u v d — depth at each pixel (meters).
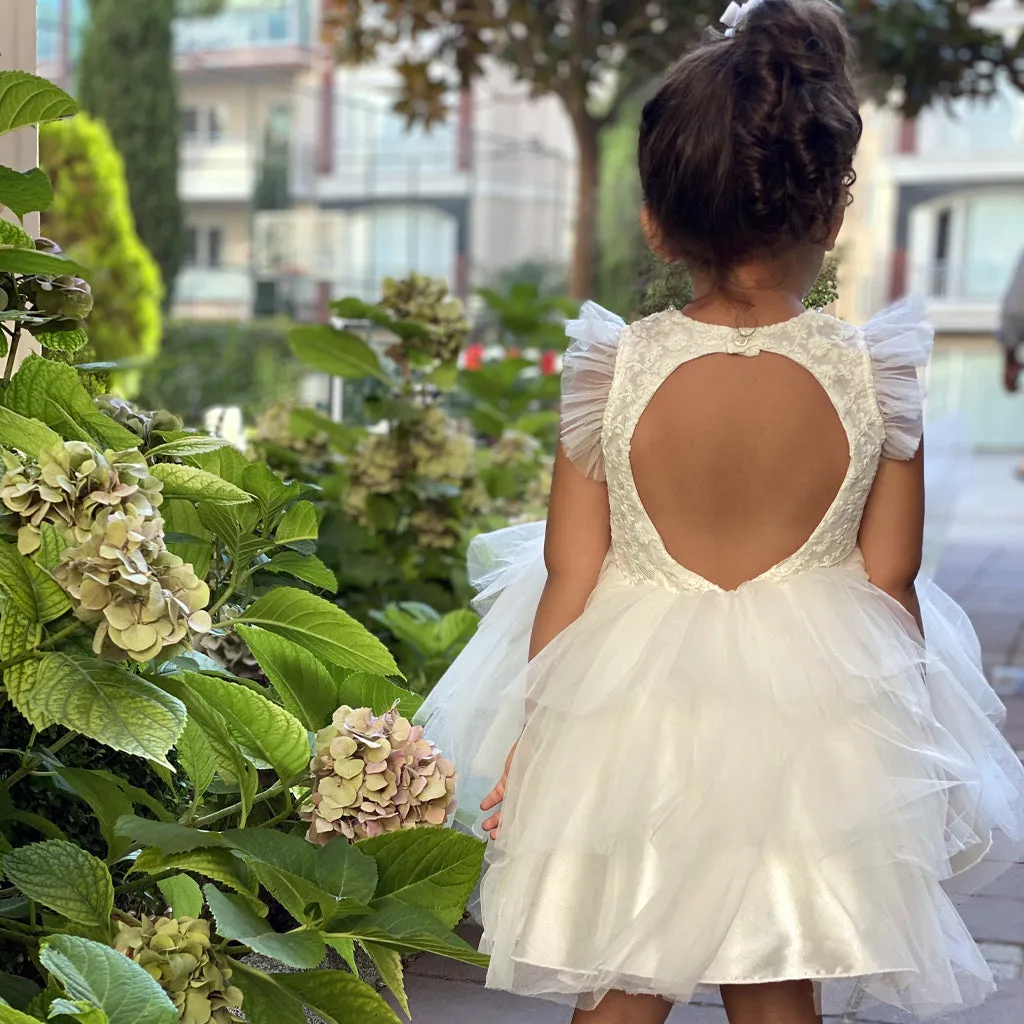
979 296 18.64
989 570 6.68
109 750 1.72
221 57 18.22
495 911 1.40
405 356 3.46
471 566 1.91
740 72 1.42
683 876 1.32
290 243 16.23
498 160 18.20
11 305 1.73
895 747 1.37
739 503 1.43
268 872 1.36
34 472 1.34
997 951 2.17
